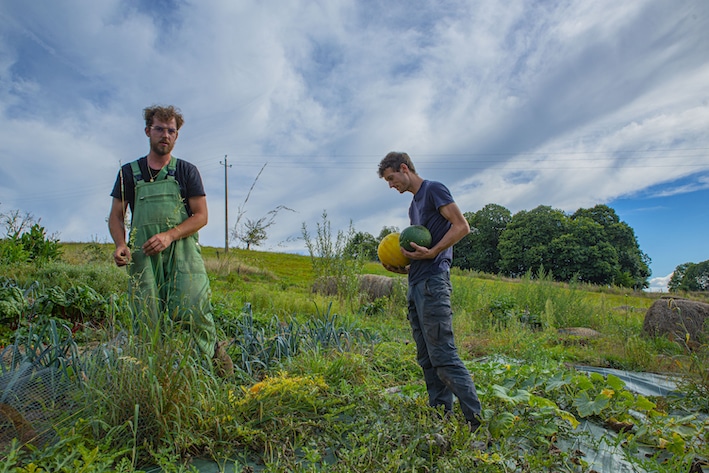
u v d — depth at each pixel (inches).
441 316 125.6
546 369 188.9
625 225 2449.6
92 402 109.6
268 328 222.4
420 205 138.4
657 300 361.4
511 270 2431.1
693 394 164.4
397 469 91.0
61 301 231.9
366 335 240.8
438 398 134.5
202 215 166.2
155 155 163.3
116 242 158.2
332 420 125.6
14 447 90.7
